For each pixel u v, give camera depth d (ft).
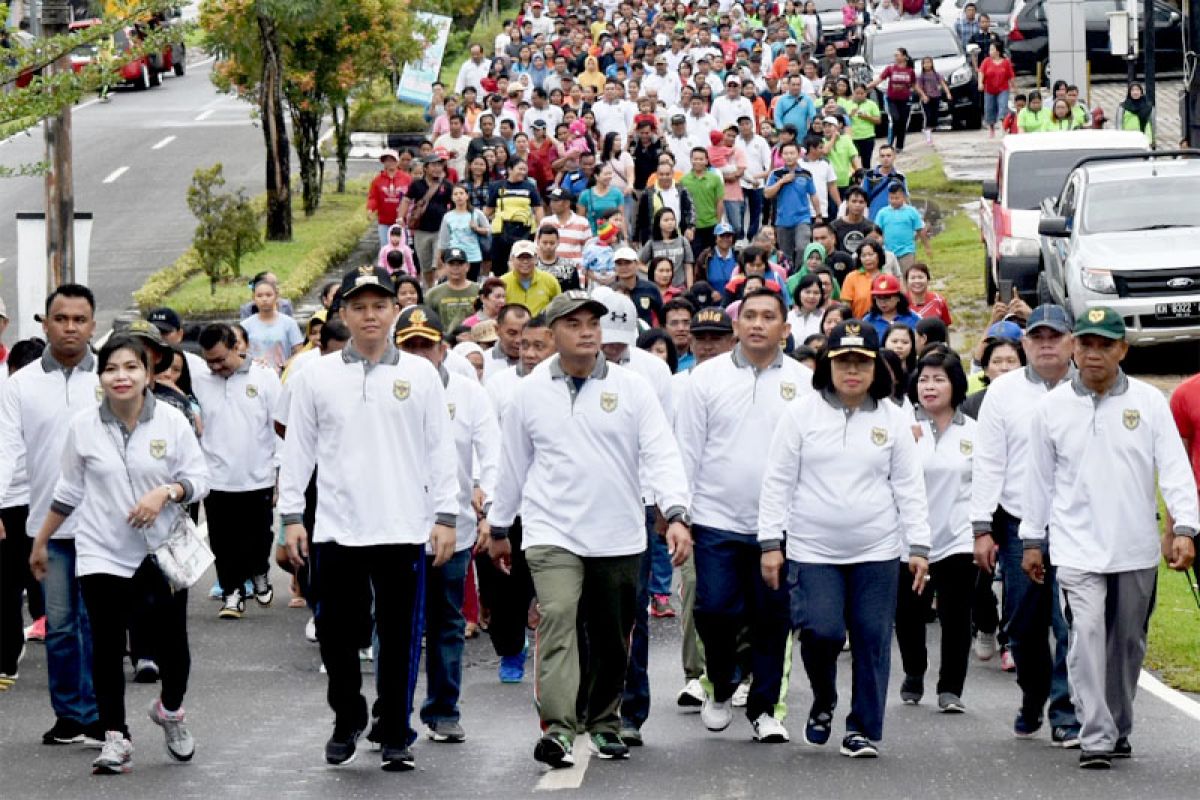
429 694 50.16
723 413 49.78
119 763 46.68
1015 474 51.19
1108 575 46.70
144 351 47.29
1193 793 43.88
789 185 127.24
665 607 68.80
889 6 248.11
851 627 47.55
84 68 86.84
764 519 47.50
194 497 47.24
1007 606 51.03
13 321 131.54
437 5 222.28
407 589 45.78
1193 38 136.56
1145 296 101.14
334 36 169.89
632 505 46.93
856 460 46.98
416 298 79.82
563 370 46.78
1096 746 46.47
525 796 43.75
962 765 46.88
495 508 47.91
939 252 145.79
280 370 85.81
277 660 62.13
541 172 144.97
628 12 236.63
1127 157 110.11
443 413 46.03
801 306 87.71
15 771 47.21
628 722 49.52
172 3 88.79
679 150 141.79
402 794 44.14
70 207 97.86
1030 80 222.07
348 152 191.01
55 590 50.14
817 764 46.96
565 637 45.85
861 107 167.53
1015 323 71.82
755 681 49.62
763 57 202.28
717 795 43.83
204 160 205.77
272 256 149.48
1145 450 46.70
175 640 47.55
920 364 55.98
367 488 45.32
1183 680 57.88
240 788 44.98
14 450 52.65
